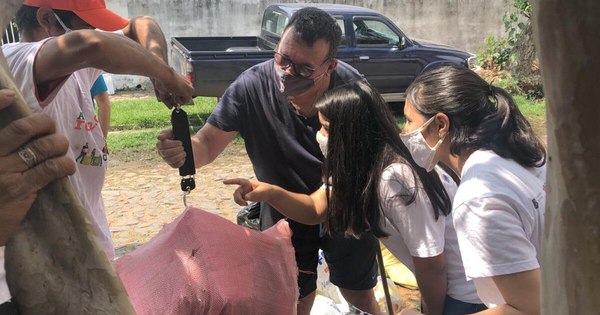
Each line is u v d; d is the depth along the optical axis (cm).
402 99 983
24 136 88
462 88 173
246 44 1042
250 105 264
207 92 844
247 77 266
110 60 129
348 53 912
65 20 194
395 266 386
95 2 196
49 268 97
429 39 1296
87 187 205
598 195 63
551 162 68
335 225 227
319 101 224
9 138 88
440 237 207
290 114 260
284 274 180
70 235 97
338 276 290
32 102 133
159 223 527
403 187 204
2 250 102
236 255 168
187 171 196
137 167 700
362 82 225
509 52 1088
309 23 241
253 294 163
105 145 216
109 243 217
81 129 197
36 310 98
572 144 63
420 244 205
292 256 192
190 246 166
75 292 98
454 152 173
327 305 299
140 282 164
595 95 60
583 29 58
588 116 61
